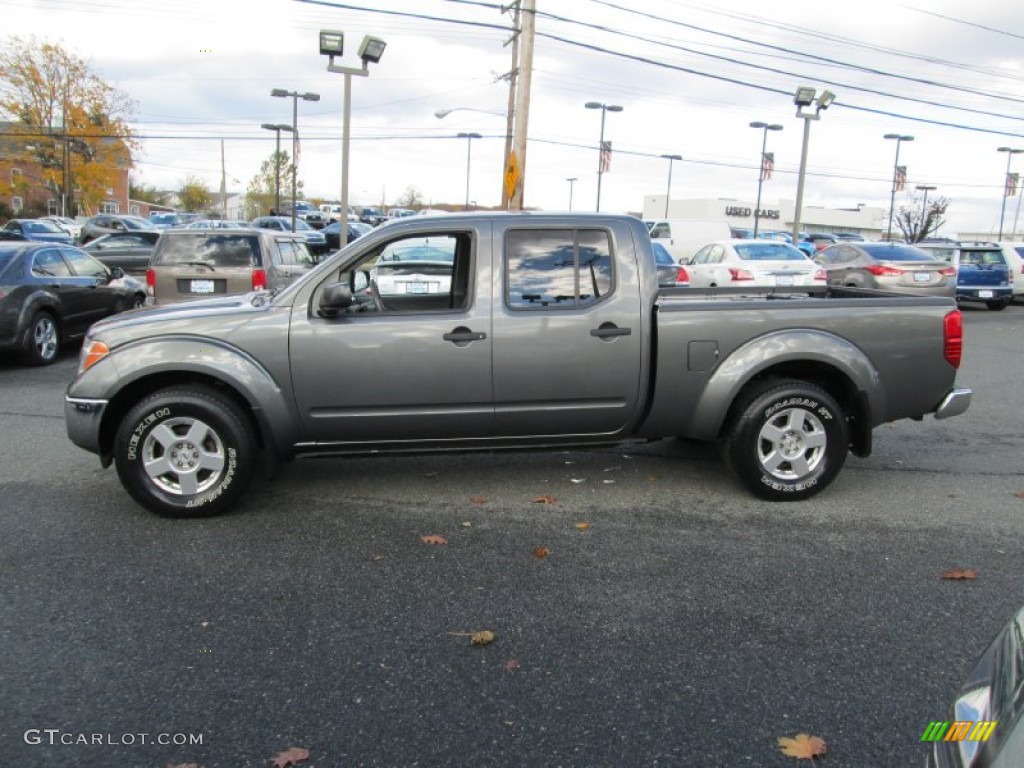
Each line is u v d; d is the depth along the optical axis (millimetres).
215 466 4855
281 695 3049
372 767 2650
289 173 59094
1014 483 5789
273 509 5086
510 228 5055
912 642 3467
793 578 4105
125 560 4266
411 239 5078
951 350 5332
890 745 2762
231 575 4094
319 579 4055
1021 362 11344
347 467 6039
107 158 53812
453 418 5047
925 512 5129
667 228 27562
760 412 5141
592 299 5086
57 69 51062
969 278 19266
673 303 5105
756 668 3254
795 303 5191
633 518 4969
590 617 3676
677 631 3553
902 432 7344
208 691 3070
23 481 5586
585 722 2893
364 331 4883
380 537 4625
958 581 4086
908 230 68625
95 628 3535
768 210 85250
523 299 5023
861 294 5914
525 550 4449
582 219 5121
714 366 5117
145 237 20125
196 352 4781
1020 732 1431
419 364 4926
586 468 6047
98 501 5191
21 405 8016
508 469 6004
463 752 2727
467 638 3482
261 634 3498
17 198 63000
